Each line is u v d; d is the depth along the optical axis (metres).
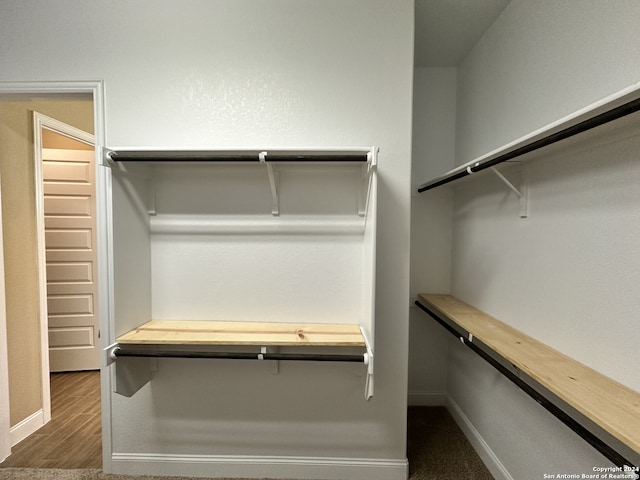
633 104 0.75
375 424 1.68
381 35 1.61
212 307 1.71
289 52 1.62
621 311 1.01
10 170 1.99
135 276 1.57
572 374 1.08
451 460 1.82
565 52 1.29
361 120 1.63
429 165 2.38
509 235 1.62
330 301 1.69
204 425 1.71
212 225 1.69
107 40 1.62
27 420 2.06
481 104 1.99
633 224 0.98
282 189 1.67
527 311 1.48
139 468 1.70
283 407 1.69
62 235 2.94
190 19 1.62
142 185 1.63
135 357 1.50
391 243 1.65
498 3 1.71
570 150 1.22
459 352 2.20
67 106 2.45
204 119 1.64
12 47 1.61
